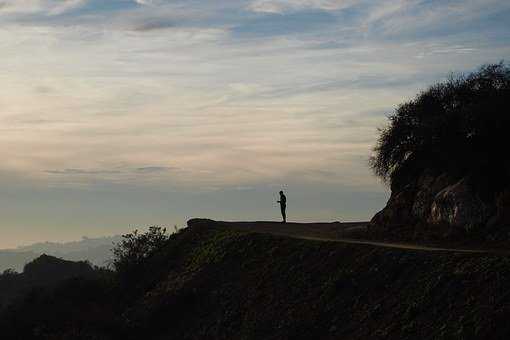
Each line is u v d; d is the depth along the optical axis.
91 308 44.81
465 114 40.69
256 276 39.12
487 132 39.94
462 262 28.59
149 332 39.81
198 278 43.25
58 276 102.25
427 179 41.75
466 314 25.17
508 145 39.12
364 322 28.98
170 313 40.50
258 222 54.97
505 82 42.09
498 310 24.19
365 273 32.34
